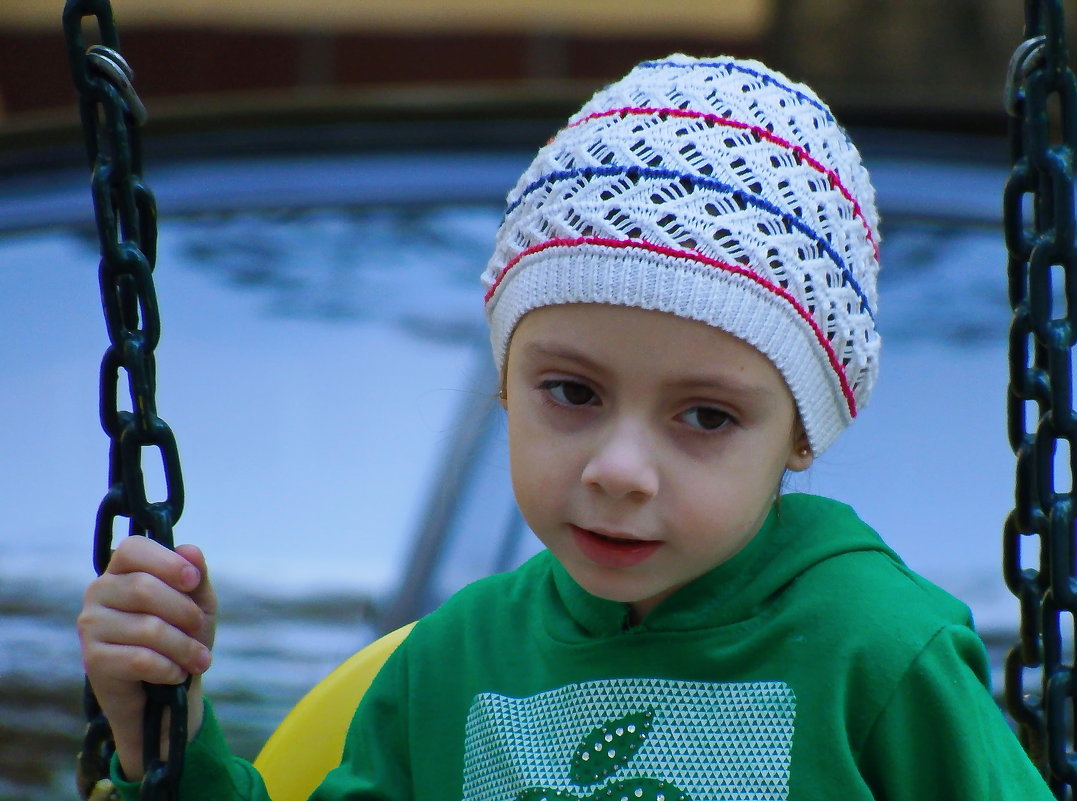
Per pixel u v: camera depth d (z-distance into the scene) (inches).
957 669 213.6
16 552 329.1
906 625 215.9
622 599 211.2
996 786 208.7
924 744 211.6
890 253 346.9
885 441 321.1
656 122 219.8
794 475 266.4
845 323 222.2
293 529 319.0
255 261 358.0
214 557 315.9
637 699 223.5
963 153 362.9
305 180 371.2
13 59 909.8
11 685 312.7
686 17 920.3
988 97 393.7
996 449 320.2
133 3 909.2
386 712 252.2
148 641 215.2
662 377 206.2
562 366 210.7
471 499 315.6
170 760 219.5
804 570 225.3
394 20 920.9
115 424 214.8
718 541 209.2
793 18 704.4
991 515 312.3
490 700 237.1
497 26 922.7
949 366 330.6
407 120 380.2
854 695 214.1
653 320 205.5
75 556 328.8
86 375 351.6
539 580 247.0
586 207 213.0
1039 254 212.5
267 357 342.0
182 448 331.0
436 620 253.9
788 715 215.8
